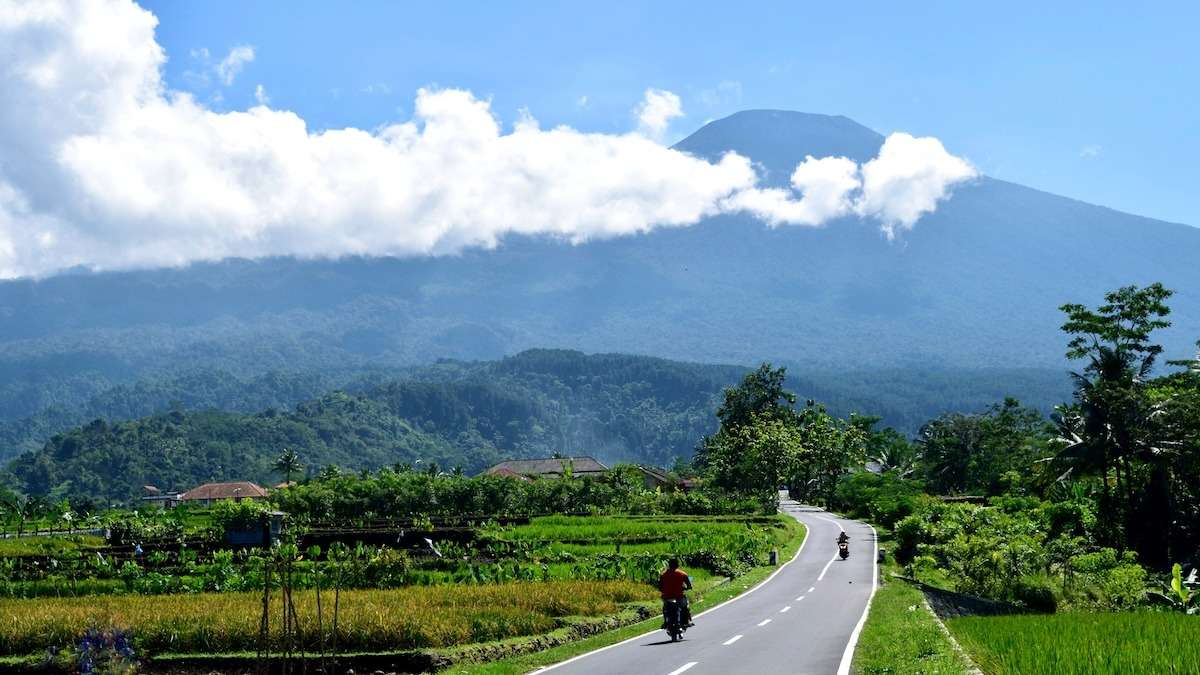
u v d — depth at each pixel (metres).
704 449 187.12
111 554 57.03
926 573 50.94
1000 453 130.38
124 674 20.95
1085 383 72.38
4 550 63.12
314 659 25.00
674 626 26.44
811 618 31.58
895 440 174.25
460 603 31.67
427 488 96.81
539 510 100.19
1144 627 26.59
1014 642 22.73
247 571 45.41
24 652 27.38
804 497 146.12
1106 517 70.44
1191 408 67.94
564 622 29.28
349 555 44.78
